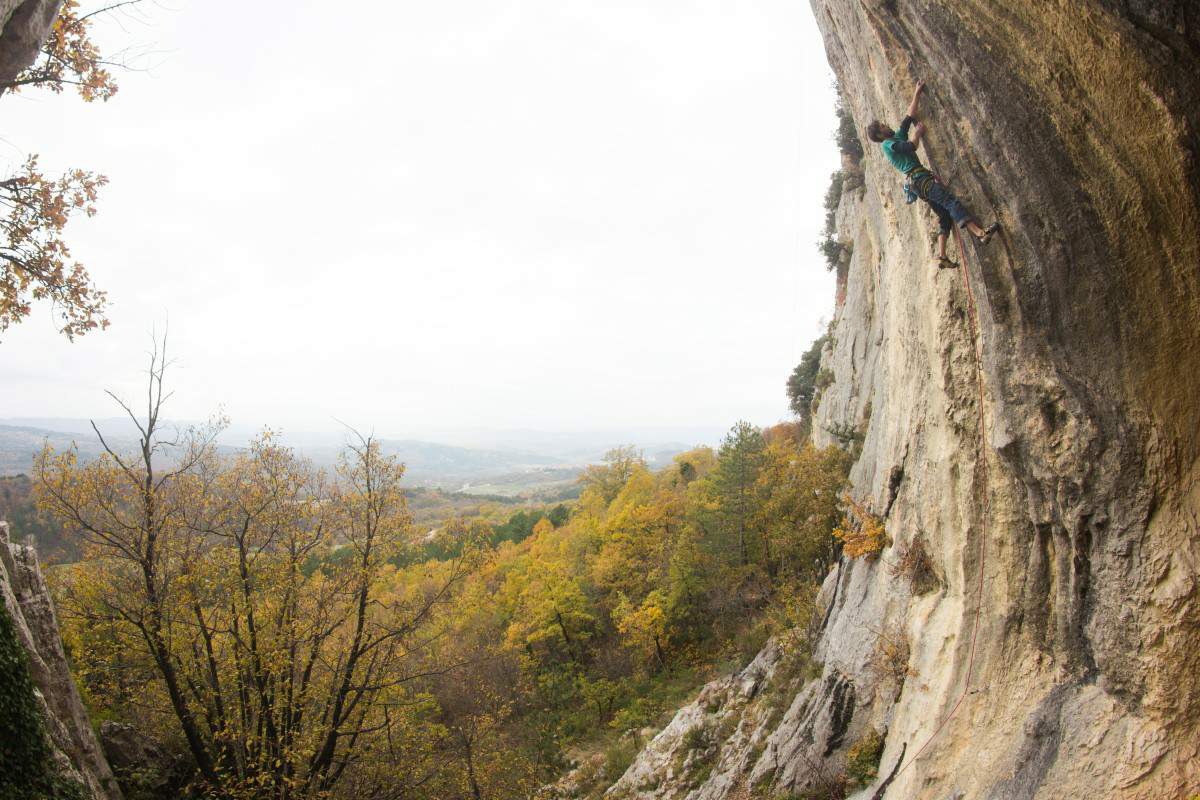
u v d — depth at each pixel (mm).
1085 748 6906
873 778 11359
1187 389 5773
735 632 31750
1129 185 5434
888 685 11930
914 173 6754
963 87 6191
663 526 43594
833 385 31609
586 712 32250
